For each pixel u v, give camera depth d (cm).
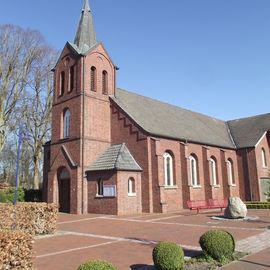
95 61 3098
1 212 1466
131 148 2877
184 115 3947
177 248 869
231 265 920
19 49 3706
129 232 1647
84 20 3325
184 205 2969
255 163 3822
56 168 2995
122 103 3116
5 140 3716
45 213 1630
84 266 646
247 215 2281
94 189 2747
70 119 3005
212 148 3572
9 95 3650
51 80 4034
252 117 4512
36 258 1098
